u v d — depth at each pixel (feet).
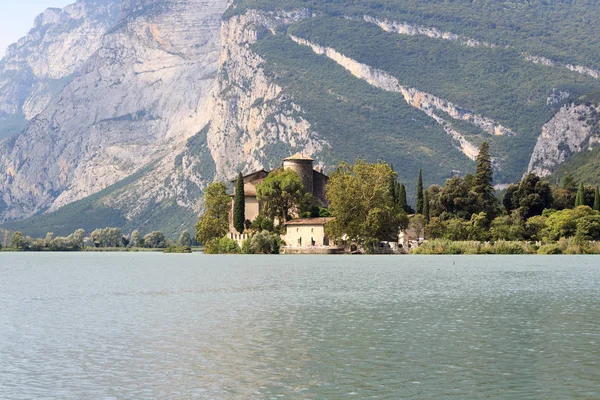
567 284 336.08
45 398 134.62
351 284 342.64
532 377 147.33
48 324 216.33
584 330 200.13
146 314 237.86
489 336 191.52
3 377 149.79
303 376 149.07
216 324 213.87
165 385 142.82
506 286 327.88
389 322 216.13
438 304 260.42
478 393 136.15
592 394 135.23
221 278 392.88
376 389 139.13
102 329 206.08
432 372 151.74
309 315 232.32
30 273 488.44
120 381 146.00
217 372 152.76
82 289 337.11
